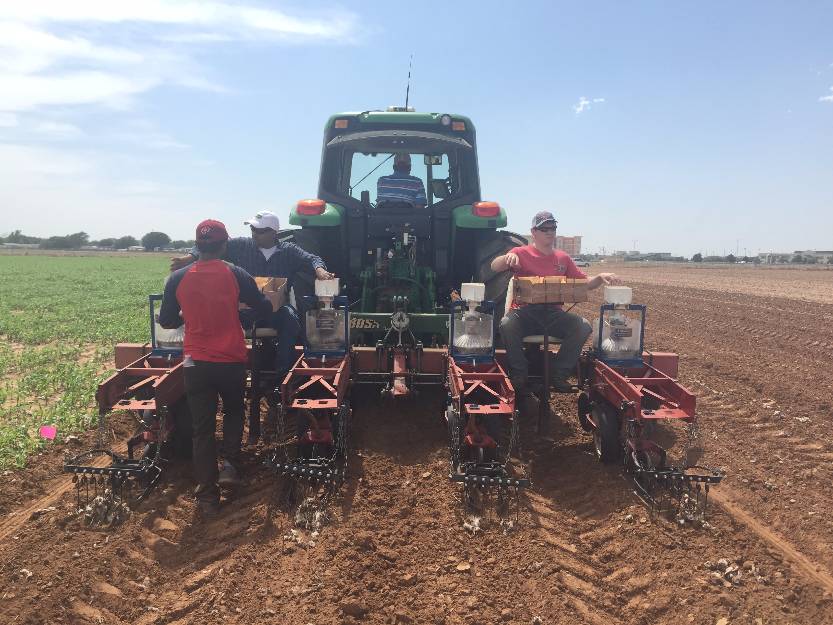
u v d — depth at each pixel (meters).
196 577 3.27
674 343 10.45
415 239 6.22
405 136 6.30
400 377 5.00
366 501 4.07
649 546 3.56
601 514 3.98
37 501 4.14
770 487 4.40
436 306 6.43
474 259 6.63
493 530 3.74
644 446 4.30
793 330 12.06
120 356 5.12
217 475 4.07
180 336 5.00
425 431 5.38
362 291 6.27
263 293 4.47
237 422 4.34
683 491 4.18
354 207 6.43
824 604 3.08
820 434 5.58
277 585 3.18
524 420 5.78
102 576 3.25
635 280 31.97
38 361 8.98
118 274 37.72
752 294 21.38
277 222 5.29
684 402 4.37
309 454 4.37
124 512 3.88
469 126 6.61
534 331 5.19
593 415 4.82
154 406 4.24
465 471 4.07
